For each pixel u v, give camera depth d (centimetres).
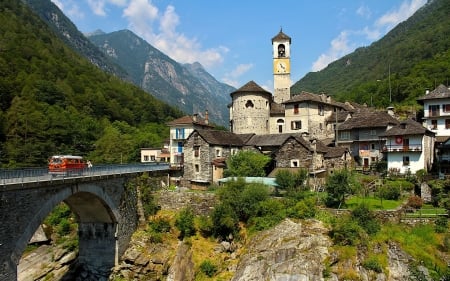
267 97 7131
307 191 4547
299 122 6919
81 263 4297
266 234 3866
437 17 16700
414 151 5112
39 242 5116
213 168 5706
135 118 13488
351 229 3538
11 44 12312
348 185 4169
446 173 4916
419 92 9512
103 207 3994
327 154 5659
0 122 8362
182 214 4475
